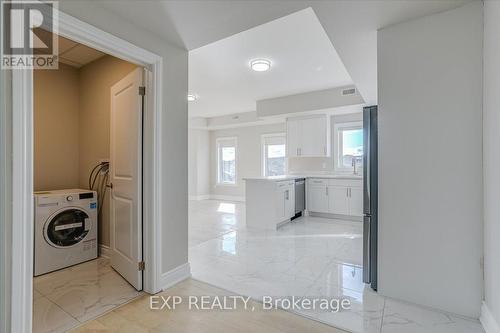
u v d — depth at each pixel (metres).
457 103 1.84
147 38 2.10
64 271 2.67
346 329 1.72
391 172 2.07
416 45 1.97
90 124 3.26
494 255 1.58
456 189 1.84
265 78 4.36
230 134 8.12
